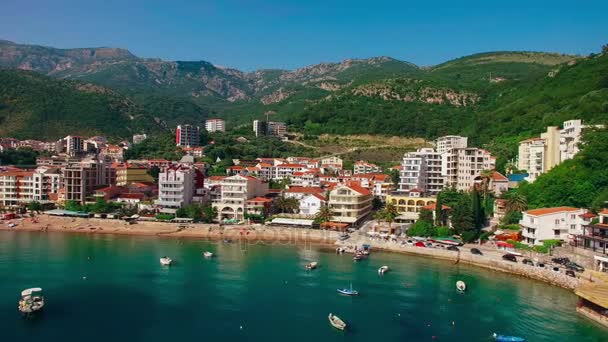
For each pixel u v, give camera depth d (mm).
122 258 149000
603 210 134250
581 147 177250
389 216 180250
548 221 142000
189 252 158625
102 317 99875
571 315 100062
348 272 133500
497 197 193875
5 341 88062
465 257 143625
